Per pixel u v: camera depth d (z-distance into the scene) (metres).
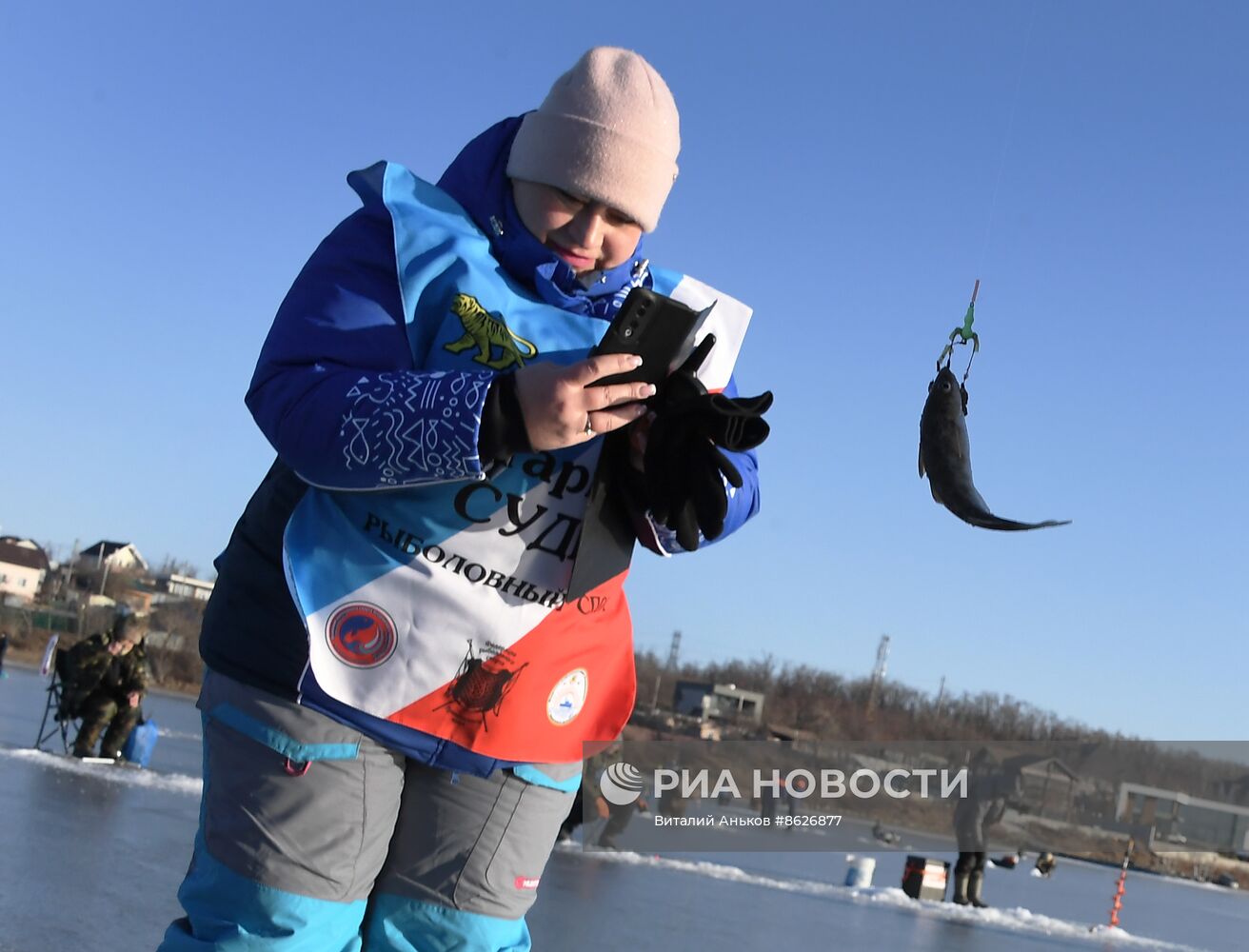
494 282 2.25
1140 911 13.34
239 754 2.20
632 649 2.48
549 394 1.98
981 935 8.89
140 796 9.45
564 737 2.36
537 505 2.20
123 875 5.80
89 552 107.31
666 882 9.20
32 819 7.24
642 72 2.28
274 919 2.15
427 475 2.01
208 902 2.20
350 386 2.06
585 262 2.33
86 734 12.25
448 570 2.19
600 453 2.22
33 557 103.38
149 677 12.66
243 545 2.29
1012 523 2.18
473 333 2.19
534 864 2.40
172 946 2.20
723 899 8.62
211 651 2.26
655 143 2.26
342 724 2.20
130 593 93.88
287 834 2.16
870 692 51.69
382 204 2.24
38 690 27.38
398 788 2.29
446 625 2.20
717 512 2.10
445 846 2.31
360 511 2.19
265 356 2.17
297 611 2.20
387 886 2.34
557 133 2.24
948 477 2.29
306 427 2.07
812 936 7.36
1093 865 22.06
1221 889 21.23
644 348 2.08
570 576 2.24
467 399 1.97
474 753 2.26
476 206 2.34
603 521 2.27
